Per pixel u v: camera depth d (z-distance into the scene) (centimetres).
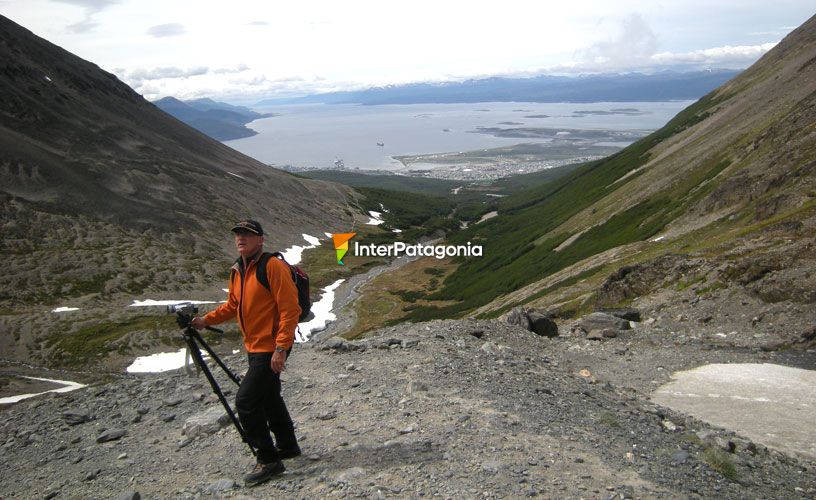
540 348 1933
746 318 2212
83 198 14612
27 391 6016
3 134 15450
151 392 1330
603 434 892
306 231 19312
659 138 14575
